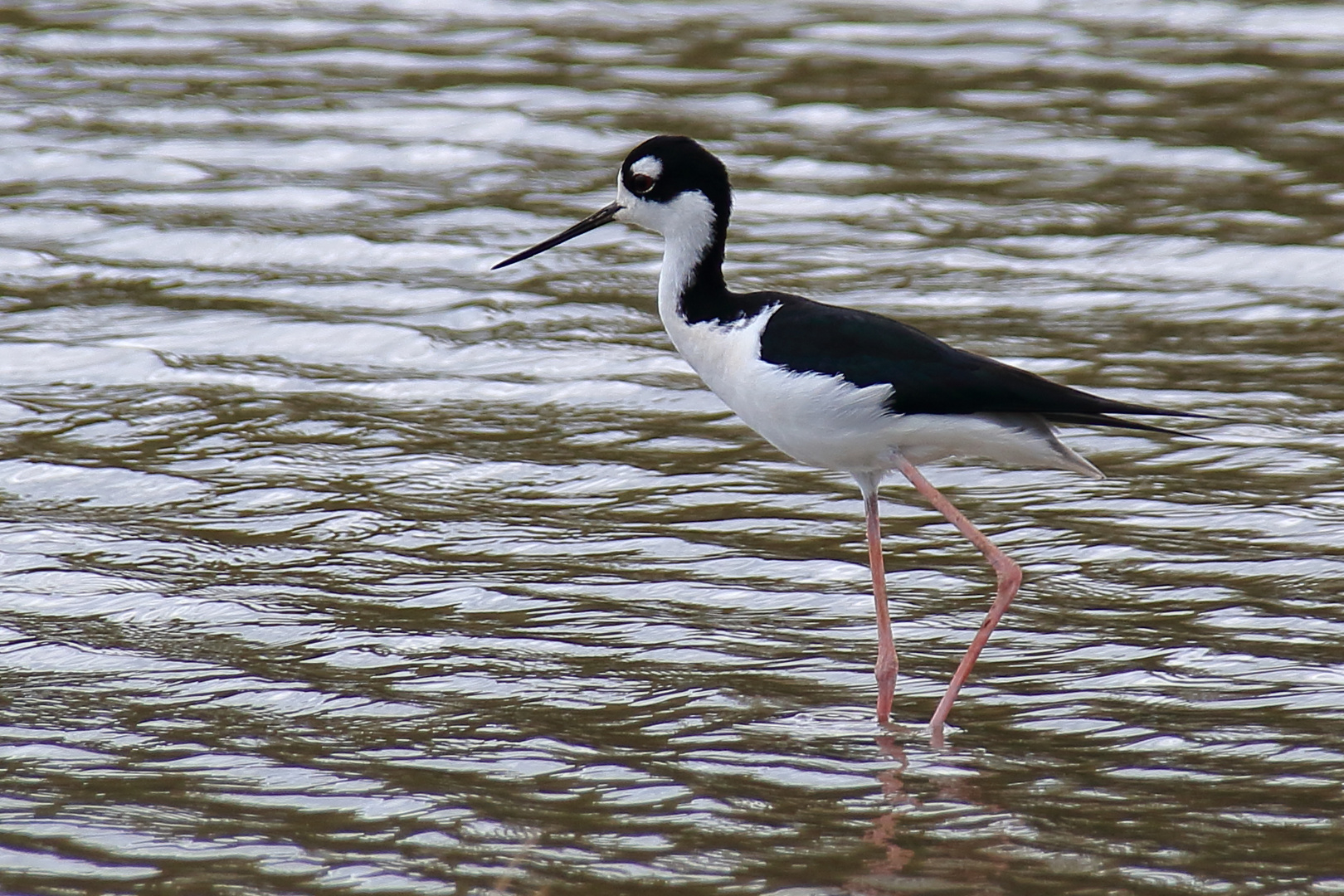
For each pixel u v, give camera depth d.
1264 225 17.78
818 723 8.49
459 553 10.66
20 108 21.78
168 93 22.73
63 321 14.87
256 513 11.22
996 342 14.57
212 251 16.91
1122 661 9.15
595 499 11.62
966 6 28.33
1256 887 6.83
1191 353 14.42
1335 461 12.06
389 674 8.99
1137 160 20.25
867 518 9.20
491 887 6.88
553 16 27.70
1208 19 27.12
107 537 10.75
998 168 19.95
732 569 10.45
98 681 8.84
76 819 7.41
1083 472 8.84
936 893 6.82
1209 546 10.68
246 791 7.71
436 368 14.09
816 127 21.56
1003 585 8.59
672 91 23.08
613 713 8.59
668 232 9.30
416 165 19.95
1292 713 8.48
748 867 7.04
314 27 26.80
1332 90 23.08
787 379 8.73
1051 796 7.66
